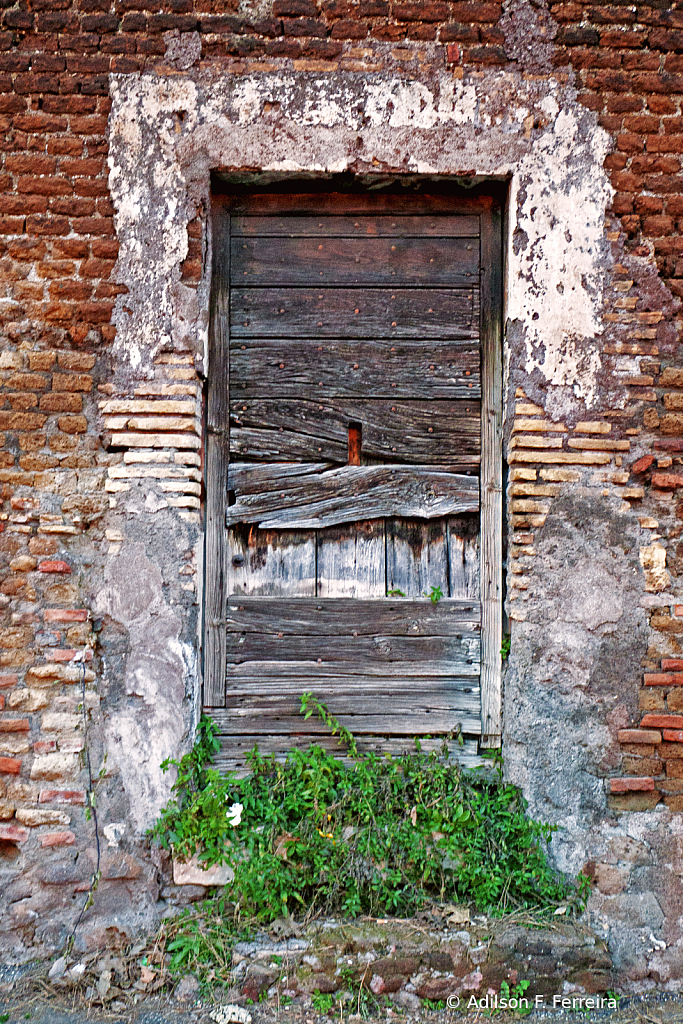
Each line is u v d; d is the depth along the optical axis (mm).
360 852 2965
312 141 3203
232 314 3412
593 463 3213
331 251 3430
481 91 3227
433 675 3340
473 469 3412
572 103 3250
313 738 3312
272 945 2830
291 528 3391
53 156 3201
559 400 3229
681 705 3143
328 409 3412
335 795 3115
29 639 3082
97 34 3223
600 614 3166
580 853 3053
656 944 2980
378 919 2891
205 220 3238
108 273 3193
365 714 3320
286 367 3414
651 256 3260
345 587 3391
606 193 3250
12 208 3182
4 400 3152
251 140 3193
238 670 3320
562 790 3094
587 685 3141
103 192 3203
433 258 3436
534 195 3232
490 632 3348
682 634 3170
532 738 3125
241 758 3295
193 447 3199
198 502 3199
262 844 2980
